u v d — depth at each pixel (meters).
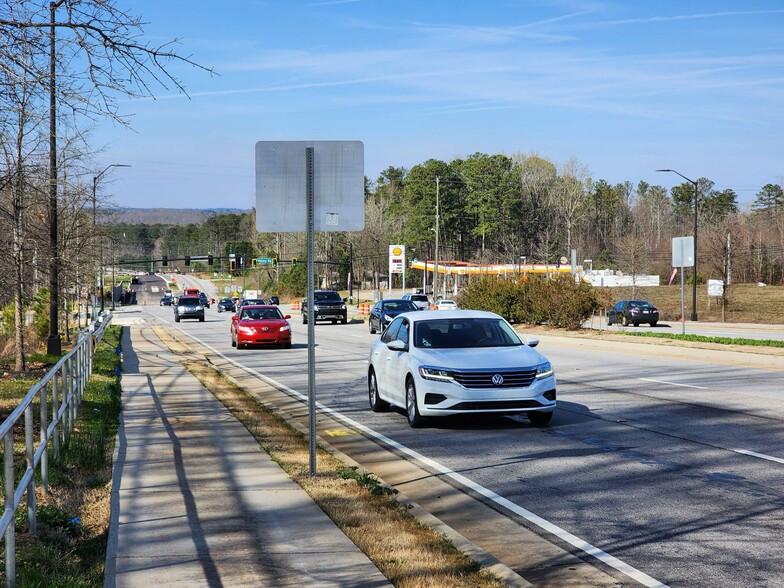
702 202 160.62
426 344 12.95
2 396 15.12
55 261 21.59
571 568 6.08
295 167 8.71
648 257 104.19
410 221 138.62
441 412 11.88
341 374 21.48
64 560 5.93
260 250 139.00
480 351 12.49
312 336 8.65
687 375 19.09
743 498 7.96
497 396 11.79
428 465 9.80
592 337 31.88
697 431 11.70
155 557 5.88
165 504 7.39
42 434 7.78
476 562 5.86
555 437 11.46
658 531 6.95
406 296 80.56
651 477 8.92
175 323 62.34
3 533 5.00
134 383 18.19
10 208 16.55
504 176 135.88
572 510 7.69
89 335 17.64
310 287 8.66
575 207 130.00
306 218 8.68
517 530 7.11
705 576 5.82
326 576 5.50
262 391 17.91
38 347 29.00
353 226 8.74
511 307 40.88
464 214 141.62
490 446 10.92
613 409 13.92
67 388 10.61
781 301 72.88
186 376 19.84
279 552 6.02
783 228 101.62
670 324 51.16
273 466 9.09
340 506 7.36
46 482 7.73
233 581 5.38
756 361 21.72
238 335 31.62
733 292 83.75
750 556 6.25
